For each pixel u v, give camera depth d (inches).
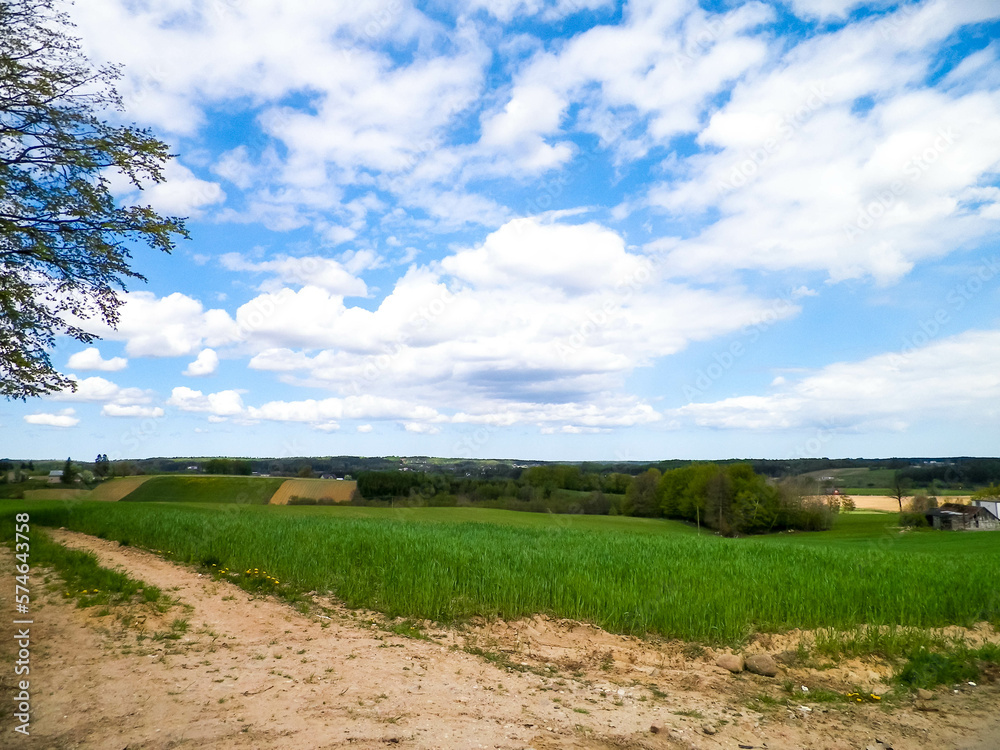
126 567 612.4
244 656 308.0
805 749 205.2
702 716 236.7
